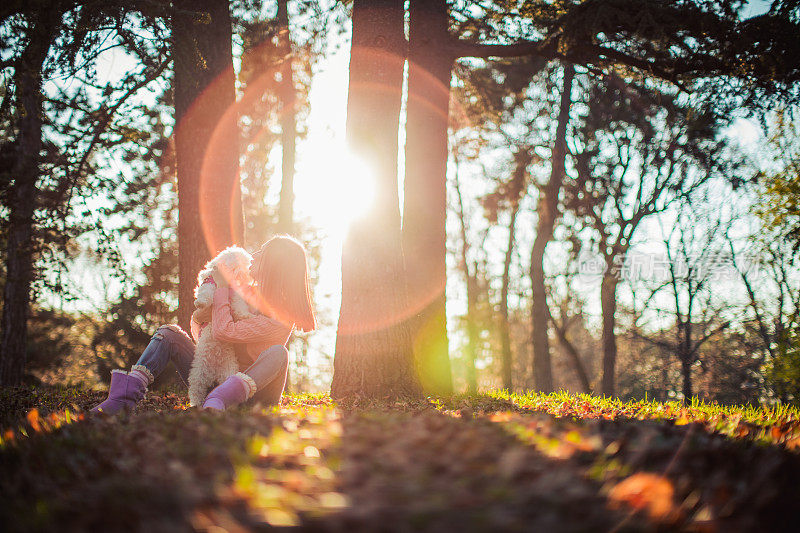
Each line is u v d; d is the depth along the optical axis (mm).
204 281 5809
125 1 9273
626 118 23938
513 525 2127
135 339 25594
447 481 2600
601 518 2264
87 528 2340
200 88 10461
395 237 8336
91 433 3953
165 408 6582
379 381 8039
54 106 12211
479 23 13633
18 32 9445
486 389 11812
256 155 24094
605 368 27281
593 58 11703
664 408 8250
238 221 10828
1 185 13227
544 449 3121
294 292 5758
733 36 10227
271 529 2168
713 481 2838
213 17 10570
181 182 10578
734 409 7844
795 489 2875
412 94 11383
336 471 2832
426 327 10625
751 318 26109
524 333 44375
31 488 2965
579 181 26469
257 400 5680
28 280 15078
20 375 16688
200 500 2424
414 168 11156
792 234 13930
